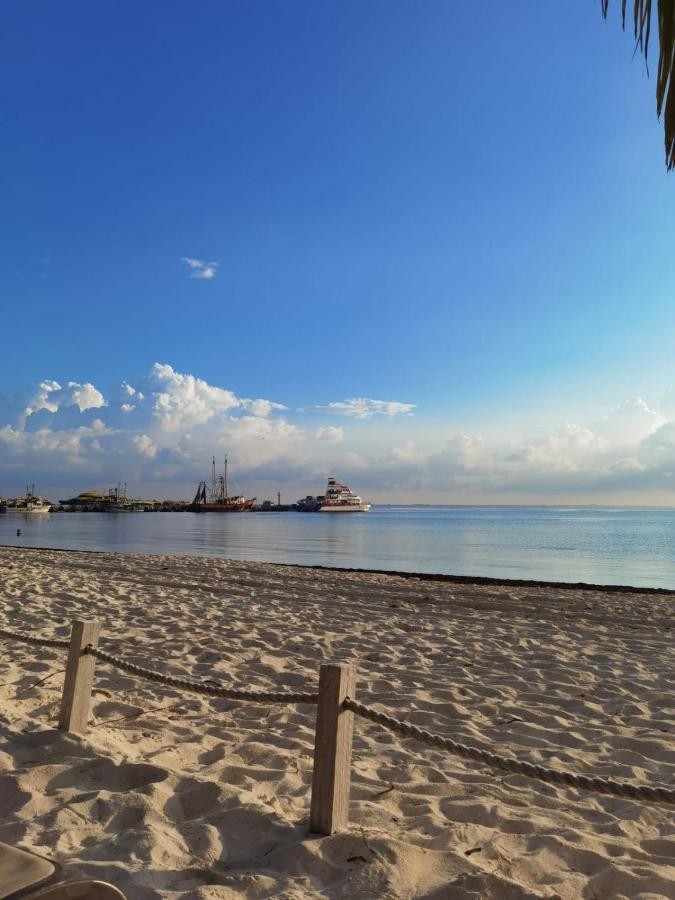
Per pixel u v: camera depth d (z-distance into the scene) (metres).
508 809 3.74
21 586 13.09
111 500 194.00
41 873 1.87
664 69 3.35
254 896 2.64
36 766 3.86
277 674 7.05
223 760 4.34
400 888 2.71
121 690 6.07
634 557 32.59
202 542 40.66
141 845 2.97
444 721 5.63
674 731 5.51
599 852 3.21
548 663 7.92
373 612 11.69
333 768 3.10
